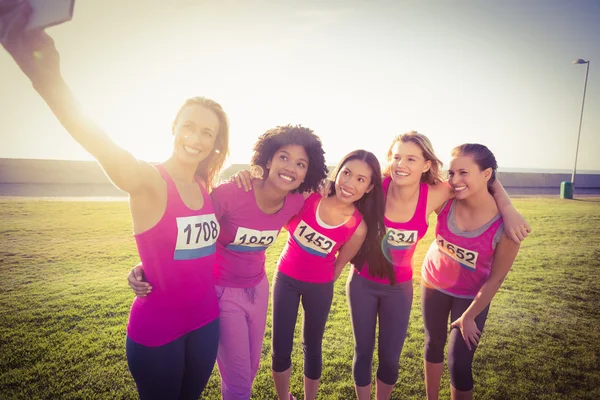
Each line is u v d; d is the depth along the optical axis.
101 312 4.34
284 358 2.67
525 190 25.50
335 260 2.89
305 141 2.32
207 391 2.89
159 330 1.75
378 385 2.65
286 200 2.51
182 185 1.87
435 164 2.63
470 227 2.54
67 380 2.93
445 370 3.33
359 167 2.42
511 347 3.70
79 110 1.36
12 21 1.07
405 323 2.68
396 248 2.73
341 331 4.02
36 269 6.07
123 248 7.52
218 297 2.33
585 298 5.11
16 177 20.91
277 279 2.82
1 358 3.25
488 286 2.41
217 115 2.00
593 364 3.38
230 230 2.33
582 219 12.05
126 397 2.74
